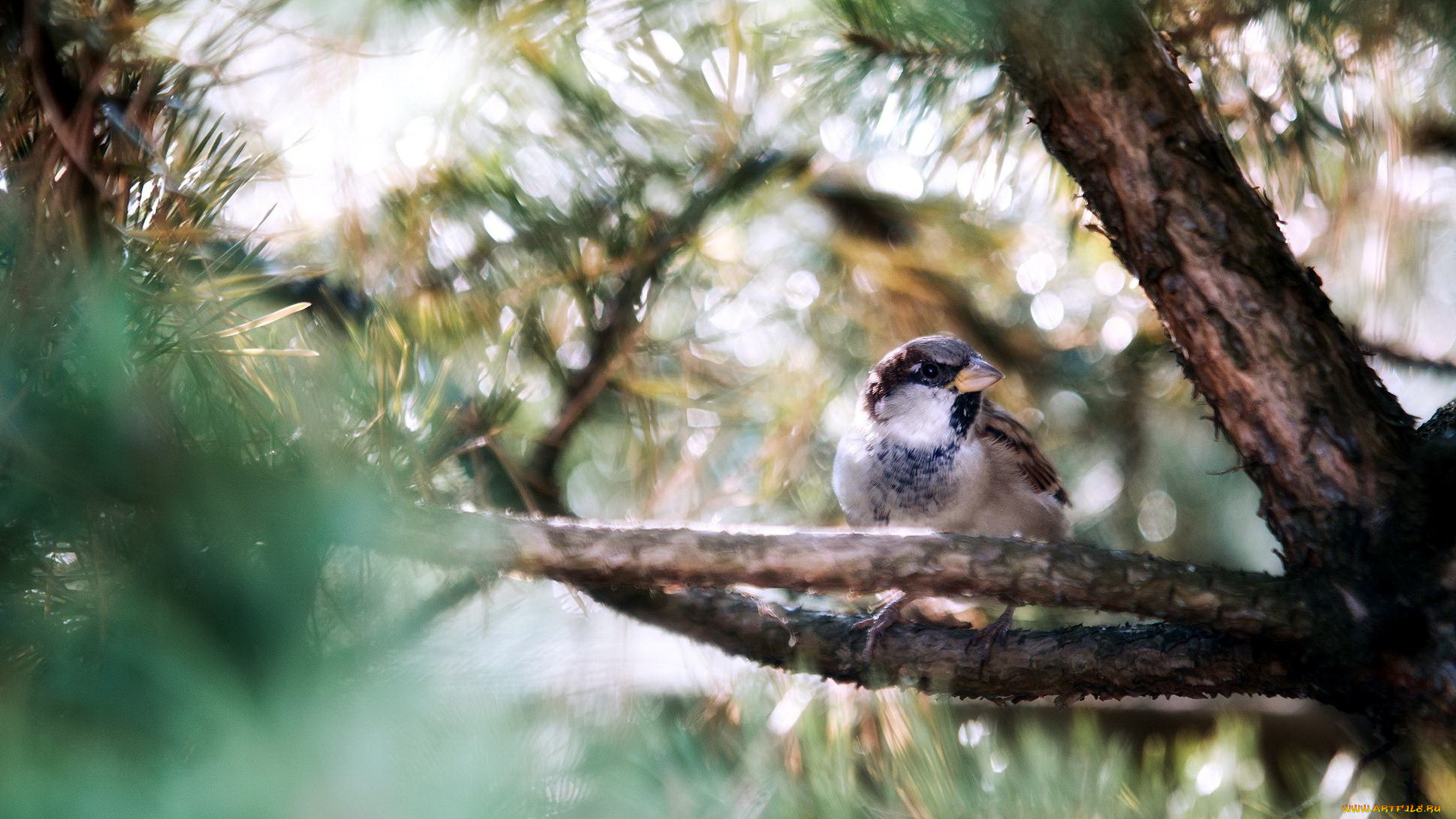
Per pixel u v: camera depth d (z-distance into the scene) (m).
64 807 2.35
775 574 3.75
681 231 5.27
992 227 6.05
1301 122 4.66
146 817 2.36
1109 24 3.98
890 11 4.55
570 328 5.34
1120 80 4.02
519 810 2.53
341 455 3.05
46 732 2.50
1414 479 3.87
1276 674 4.09
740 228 5.93
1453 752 3.62
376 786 2.44
